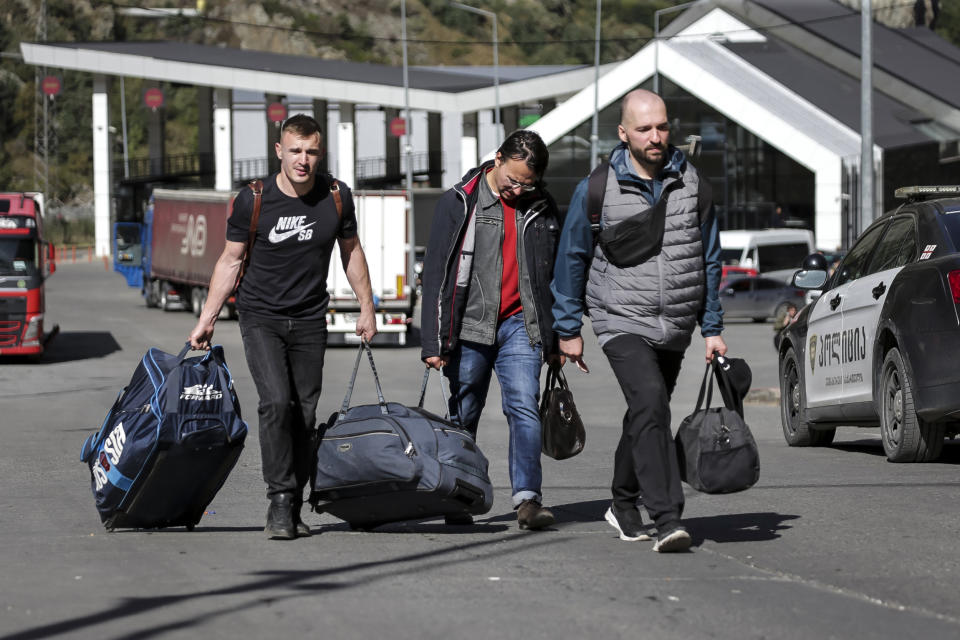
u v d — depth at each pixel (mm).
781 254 56469
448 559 7930
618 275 8242
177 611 6469
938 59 89750
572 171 78812
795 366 16156
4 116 188000
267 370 8820
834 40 86000
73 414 22391
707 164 75875
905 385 12984
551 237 9039
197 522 9391
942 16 173250
